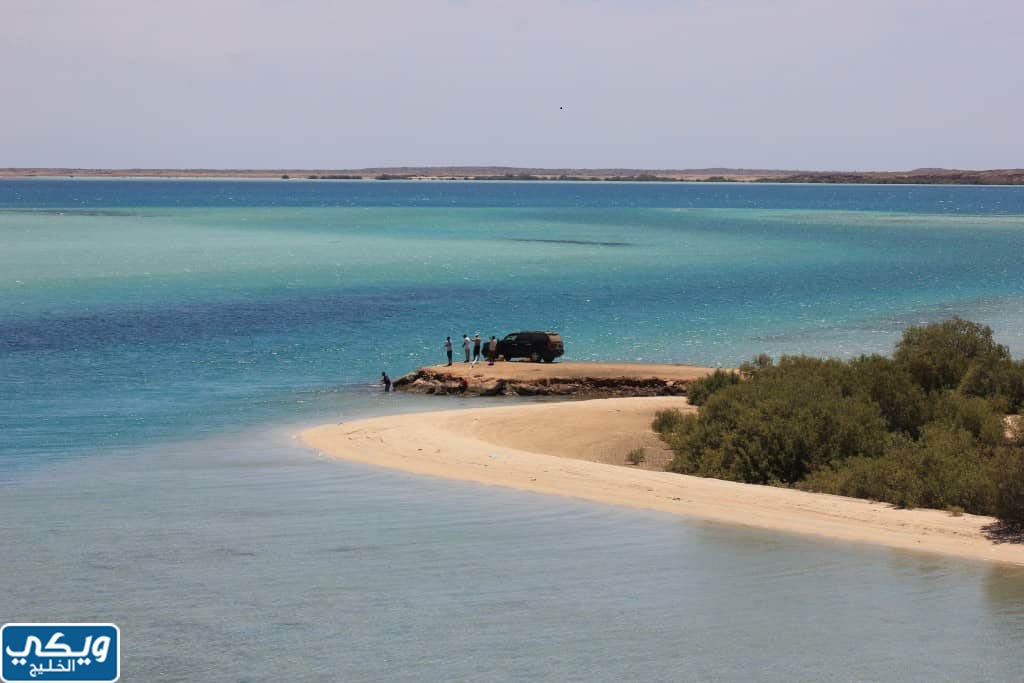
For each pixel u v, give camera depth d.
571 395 74.19
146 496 43.31
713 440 50.94
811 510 40.28
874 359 60.69
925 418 53.09
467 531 37.88
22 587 31.62
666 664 26.39
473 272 163.75
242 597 30.86
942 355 62.72
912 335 65.25
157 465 50.25
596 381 75.44
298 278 152.50
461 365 80.06
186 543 36.09
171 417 64.62
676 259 188.88
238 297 130.38
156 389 75.06
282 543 36.34
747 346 96.25
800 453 47.84
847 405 50.66
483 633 28.38
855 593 31.08
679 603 30.47
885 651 27.08
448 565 33.81
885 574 32.78
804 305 125.12
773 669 26.11
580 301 129.00
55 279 146.25
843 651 27.03
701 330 105.75
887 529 37.66
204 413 66.06
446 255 196.12
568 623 29.00
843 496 43.03
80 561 34.16
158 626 28.66
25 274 152.12
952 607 30.00
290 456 52.44
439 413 63.75
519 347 84.19
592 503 42.09
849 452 47.84
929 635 28.09
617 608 30.02
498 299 130.50
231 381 78.94
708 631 28.47
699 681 25.52
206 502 42.16
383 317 114.50
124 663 26.44
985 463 43.38
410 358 90.50
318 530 38.03
